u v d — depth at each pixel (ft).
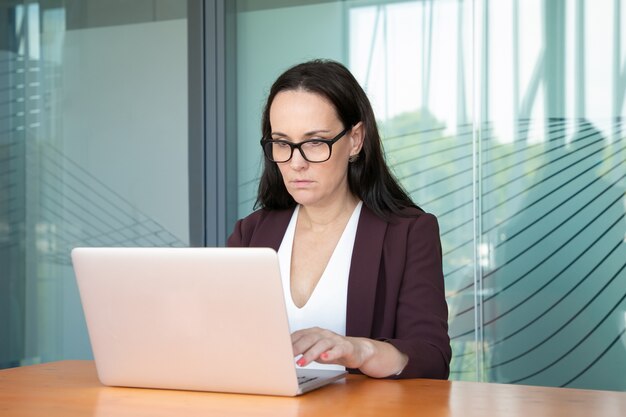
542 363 10.19
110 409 4.35
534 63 10.24
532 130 10.26
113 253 4.82
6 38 12.64
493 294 10.39
